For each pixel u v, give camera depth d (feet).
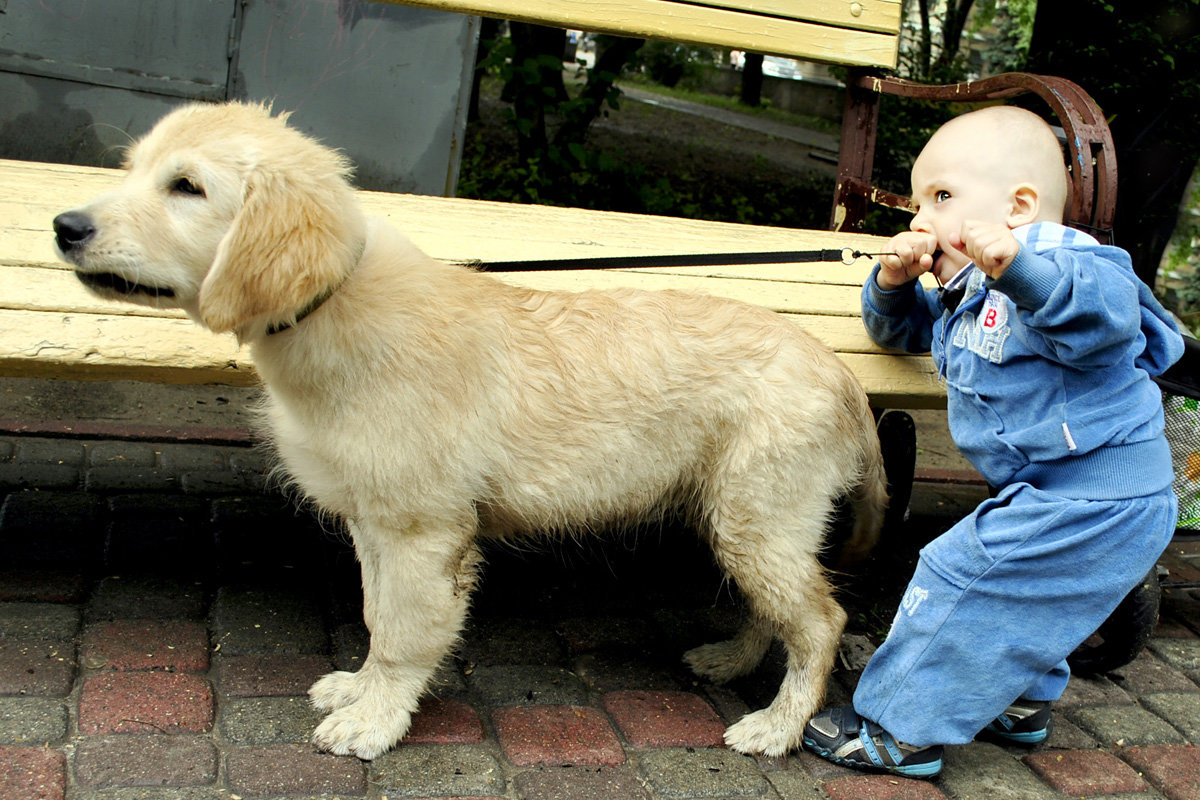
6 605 8.57
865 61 13.14
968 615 7.68
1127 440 7.52
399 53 15.80
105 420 13.62
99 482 11.49
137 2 14.79
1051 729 9.16
